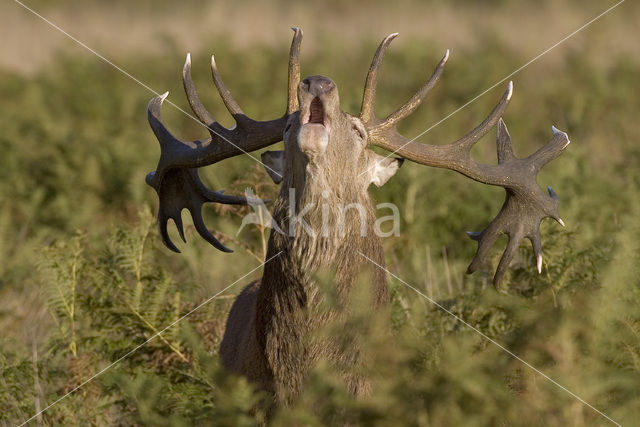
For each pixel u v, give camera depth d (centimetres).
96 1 7294
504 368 1177
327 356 1311
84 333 1730
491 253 1914
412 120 3759
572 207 2119
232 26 6431
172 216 1575
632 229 1612
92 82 4306
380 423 1129
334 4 7181
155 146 3089
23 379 1681
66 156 2917
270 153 1466
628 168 2692
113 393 1595
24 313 2106
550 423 1138
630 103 3838
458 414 1083
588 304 1260
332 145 1294
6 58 5741
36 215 2670
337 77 4600
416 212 2388
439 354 1192
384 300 1398
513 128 3725
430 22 6544
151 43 5956
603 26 5078
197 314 1781
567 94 4056
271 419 1354
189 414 1403
